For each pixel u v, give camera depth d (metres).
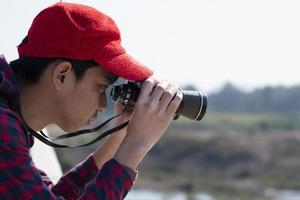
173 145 89.88
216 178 82.69
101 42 3.68
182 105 3.97
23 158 3.49
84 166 4.27
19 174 3.47
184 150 89.31
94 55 3.66
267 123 101.75
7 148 3.46
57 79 3.67
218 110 132.00
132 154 3.67
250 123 103.88
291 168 83.12
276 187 79.06
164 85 3.80
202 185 81.75
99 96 3.77
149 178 82.94
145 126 3.72
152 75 3.83
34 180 3.50
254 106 137.75
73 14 3.65
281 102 138.62
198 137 92.69
